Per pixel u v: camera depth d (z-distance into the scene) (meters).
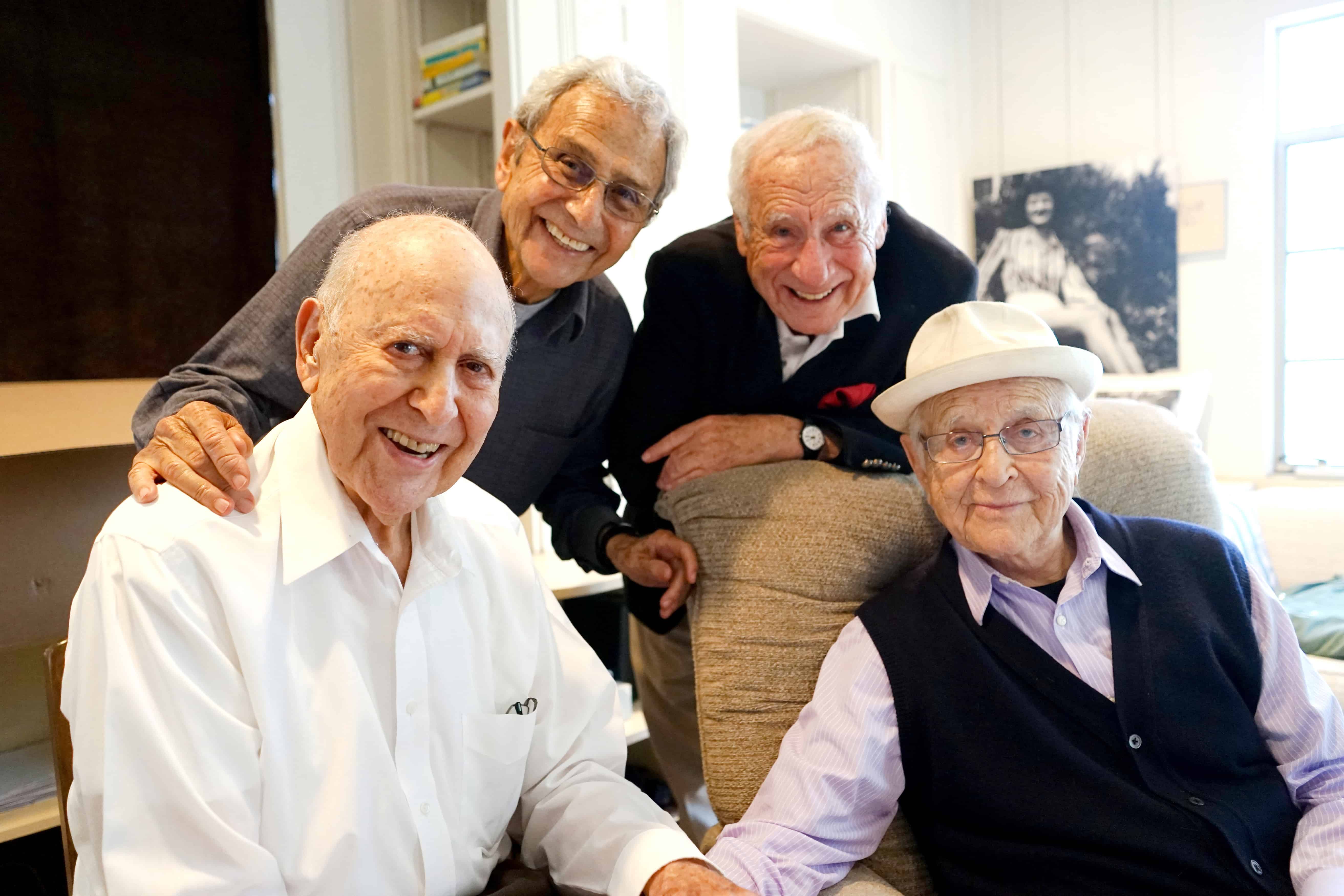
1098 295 3.92
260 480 0.99
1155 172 3.77
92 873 0.89
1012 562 1.29
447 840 1.00
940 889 1.29
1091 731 1.22
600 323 1.71
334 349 0.91
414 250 0.91
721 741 1.42
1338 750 1.22
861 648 1.32
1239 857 1.12
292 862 0.92
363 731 0.95
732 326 1.69
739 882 1.14
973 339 1.26
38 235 1.92
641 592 1.84
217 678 0.89
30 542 1.72
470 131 2.79
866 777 1.25
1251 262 3.64
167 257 2.13
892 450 1.63
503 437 1.66
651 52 2.78
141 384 2.04
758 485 1.55
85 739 0.87
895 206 1.82
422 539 1.03
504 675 1.11
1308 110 3.60
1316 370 3.66
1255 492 3.17
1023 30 4.11
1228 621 1.26
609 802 1.09
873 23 3.72
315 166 2.46
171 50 2.13
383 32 2.62
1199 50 3.70
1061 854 1.17
